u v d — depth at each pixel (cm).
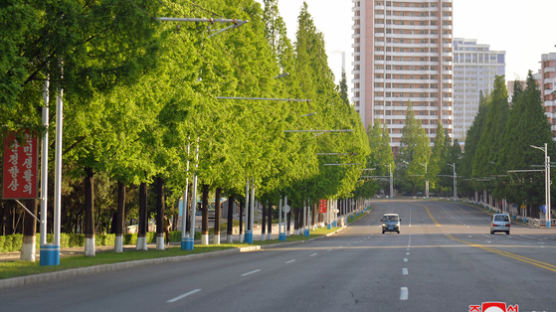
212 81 3588
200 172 4047
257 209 13612
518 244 5034
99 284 1841
